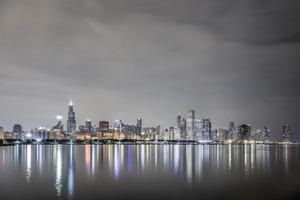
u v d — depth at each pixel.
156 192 74.69
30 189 77.88
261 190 76.38
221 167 130.50
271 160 168.50
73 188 79.50
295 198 67.56
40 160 164.50
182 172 112.62
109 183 87.38
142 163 148.00
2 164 140.88
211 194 72.12
